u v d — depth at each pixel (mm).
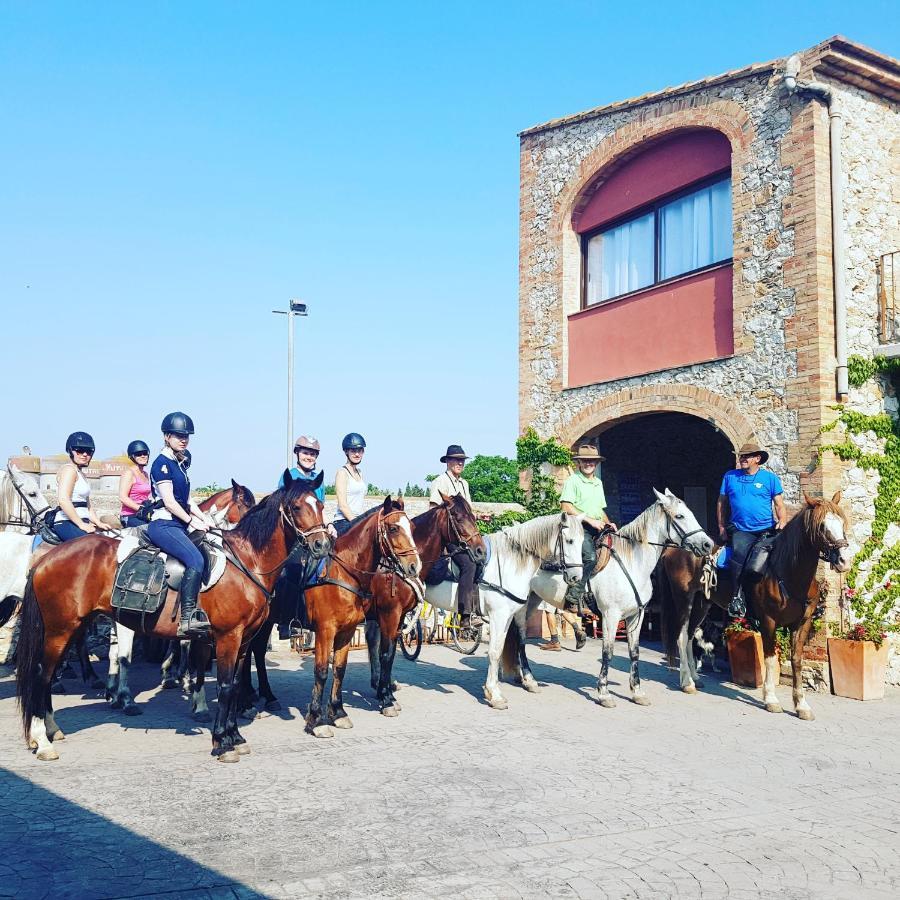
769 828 5281
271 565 6805
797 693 8664
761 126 11180
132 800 5504
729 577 9711
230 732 6633
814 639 10016
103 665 11219
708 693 9820
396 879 4375
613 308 13680
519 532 9078
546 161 15086
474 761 6668
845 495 10281
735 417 11281
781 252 10805
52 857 4566
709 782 6242
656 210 13398
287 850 4730
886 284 11008
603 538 9219
